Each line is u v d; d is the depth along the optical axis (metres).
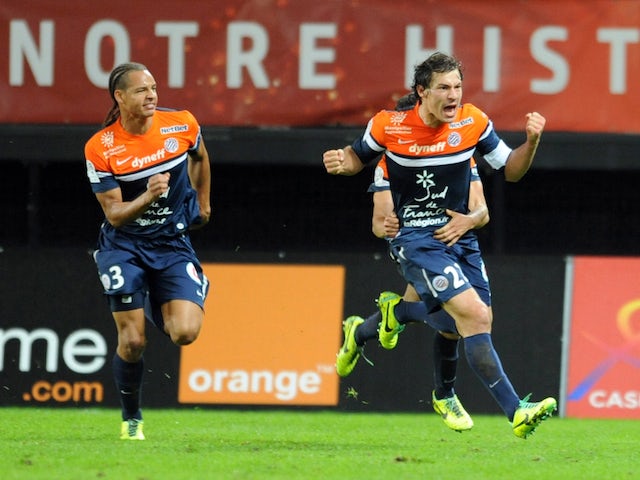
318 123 39.69
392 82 39.50
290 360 37.34
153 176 23.73
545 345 37.47
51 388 37.34
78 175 44.97
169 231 25.17
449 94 23.17
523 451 25.75
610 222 44.50
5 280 37.75
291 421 33.66
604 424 34.56
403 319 27.02
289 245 44.72
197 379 37.25
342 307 37.53
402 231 24.80
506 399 23.02
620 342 37.41
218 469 21.06
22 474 20.03
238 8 39.59
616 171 44.31
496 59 39.41
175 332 24.67
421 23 39.44
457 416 27.02
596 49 39.41
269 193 44.66
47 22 39.66
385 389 37.25
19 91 39.78
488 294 25.67
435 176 24.23
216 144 39.75
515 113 39.44
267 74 39.66
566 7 39.34
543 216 44.72
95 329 37.53
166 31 39.66
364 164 24.78
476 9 39.38
